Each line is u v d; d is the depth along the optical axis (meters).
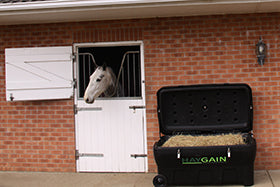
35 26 6.11
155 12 5.53
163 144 5.18
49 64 6.02
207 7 5.29
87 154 6.03
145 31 5.88
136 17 5.84
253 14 5.72
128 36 5.91
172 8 5.29
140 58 5.98
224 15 5.75
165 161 4.93
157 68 5.86
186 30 5.81
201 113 5.50
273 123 5.72
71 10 5.29
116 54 6.17
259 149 5.75
